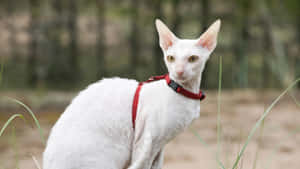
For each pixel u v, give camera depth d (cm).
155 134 242
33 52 1728
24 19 2044
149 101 247
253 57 1858
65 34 1966
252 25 1672
